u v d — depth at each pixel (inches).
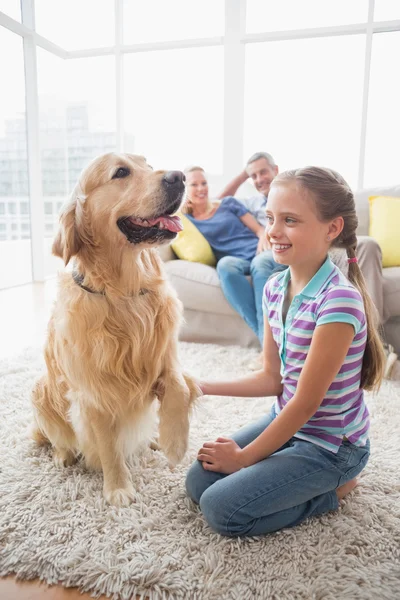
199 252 114.1
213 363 94.6
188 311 110.3
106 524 46.0
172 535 44.1
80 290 50.3
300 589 37.5
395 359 86.3
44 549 42.6
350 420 46.3
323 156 193.3
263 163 126.3
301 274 47.3
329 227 45.3
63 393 55.2
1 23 170.4
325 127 191.0
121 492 50.3
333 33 181.2
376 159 184.9
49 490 52.1
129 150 218.4
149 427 56.5
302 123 193.6
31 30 183.6
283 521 44.4
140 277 51.9
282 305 49.4
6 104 179.0
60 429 57.9
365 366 48.8
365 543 43.2
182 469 56.3
